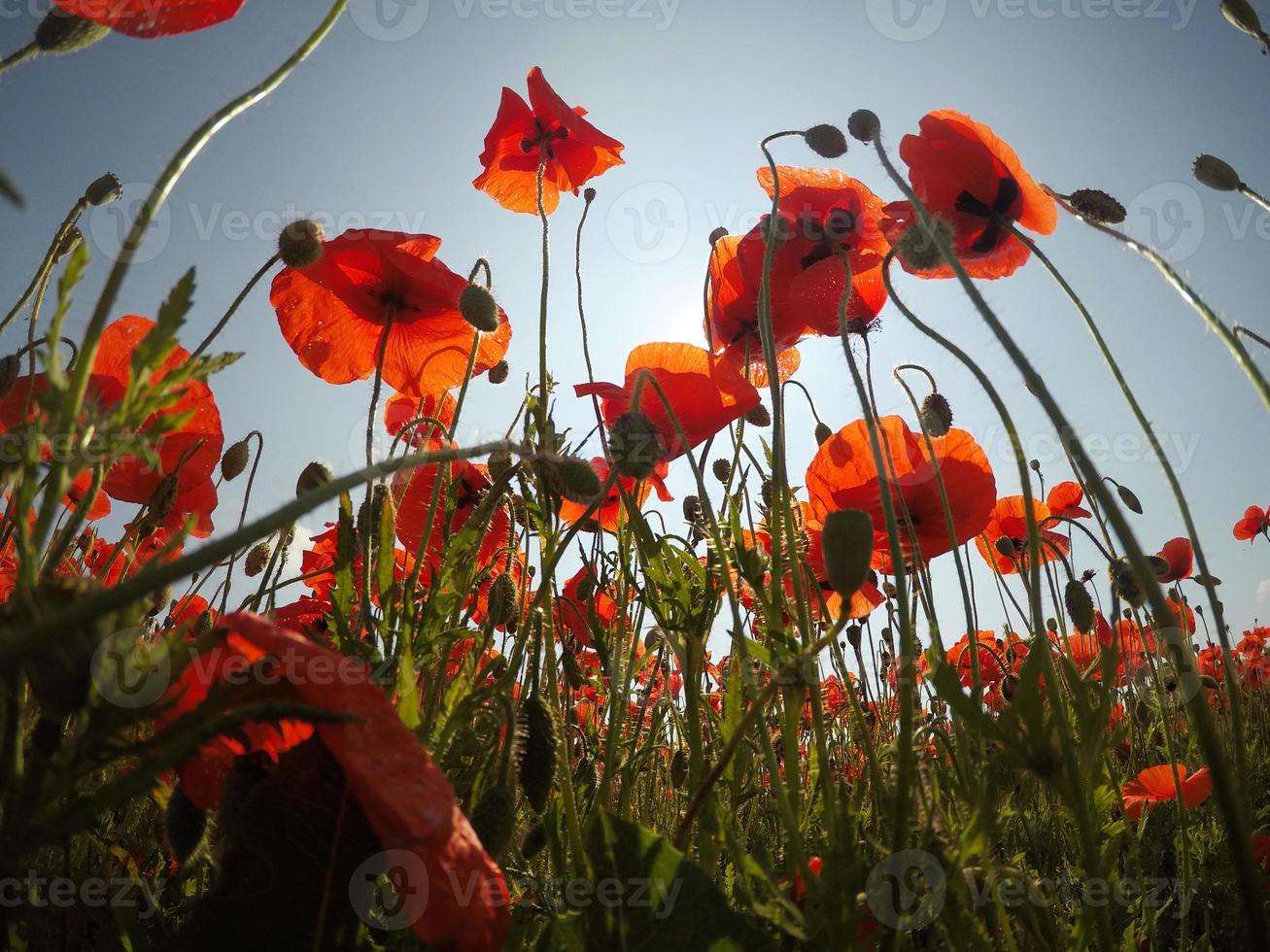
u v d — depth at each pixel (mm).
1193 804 406
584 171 589
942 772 255
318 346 395
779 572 266
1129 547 169
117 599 99
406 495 361
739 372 425
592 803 313
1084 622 398
